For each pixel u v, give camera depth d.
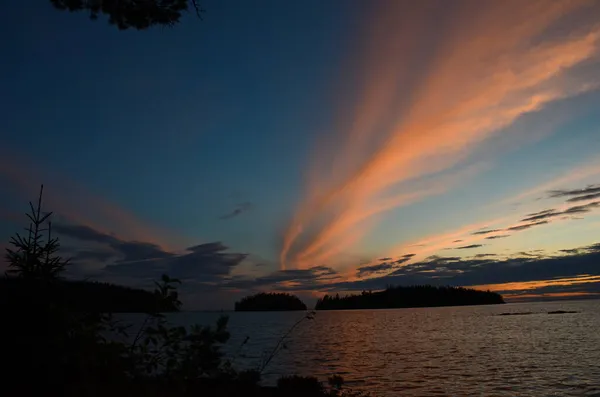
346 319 153.50
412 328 86.44
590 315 135.38
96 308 6.51
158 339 5.52
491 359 34.31
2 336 6.39
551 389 21.12
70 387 5.96
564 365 29.88
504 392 20.52
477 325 92.00
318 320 149.88
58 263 7.45
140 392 5.75
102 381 5.98
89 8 8.59
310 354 38.88
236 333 75.94
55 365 6.37
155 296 5.75
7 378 6.33
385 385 22.39
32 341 6.33
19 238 7.45
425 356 37.22
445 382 23.34
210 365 5.32
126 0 8.51
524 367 29.23
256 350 39.31
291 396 13.06
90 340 5.77
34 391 6.11
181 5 8.57
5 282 7.04
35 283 7.00
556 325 84.88
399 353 40.00
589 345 44.03
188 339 5.29
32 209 7.68
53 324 6.34
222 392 6.83
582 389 20.95
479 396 19.50
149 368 5.52
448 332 71.94
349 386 21.98
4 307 6.59
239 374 5.64
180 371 5.27
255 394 7.14
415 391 20.70
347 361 33.47
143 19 8.66
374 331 79.56
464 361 33.25
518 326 84.25
